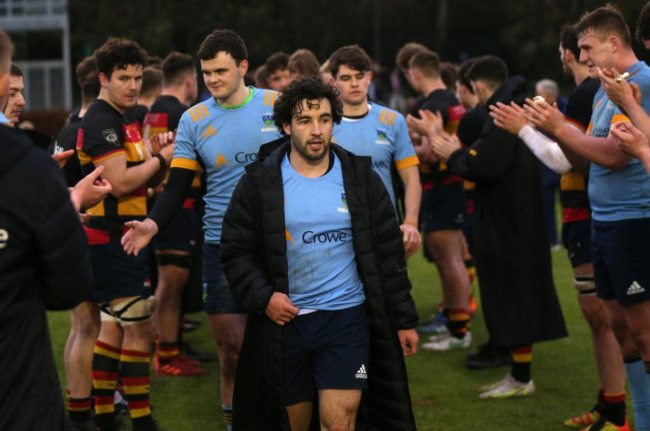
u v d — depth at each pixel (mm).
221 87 15820
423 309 30297
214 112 16203
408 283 13492
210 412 19547
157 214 15930
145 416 17047
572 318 28312
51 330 27562
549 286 20422
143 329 16906
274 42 165750
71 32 170375
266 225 12977
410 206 17703
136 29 163875
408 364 23484
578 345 25016
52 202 9297
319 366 13062
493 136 19891
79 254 9570
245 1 173750
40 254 9312
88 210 16625
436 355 24453
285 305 12711
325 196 13180
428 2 187750
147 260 17406
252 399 13180
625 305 15094
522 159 20344
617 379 17297
